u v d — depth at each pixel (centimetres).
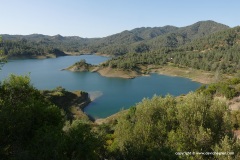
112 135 3772
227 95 7156
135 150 2336
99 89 15500
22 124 2005
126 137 2469
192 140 2288
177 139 2300
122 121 2684
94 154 2030
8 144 1944
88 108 11012
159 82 18912
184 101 2681
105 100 12656
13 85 2380
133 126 2606
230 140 2184
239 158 2081
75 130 2059
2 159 1869
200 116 2377
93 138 2102
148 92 15012
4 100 2208
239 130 3925
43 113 2239
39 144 1820
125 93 14562
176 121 2552
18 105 2156
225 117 2416
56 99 10050
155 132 2459
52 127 2039
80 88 15688
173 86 17325
